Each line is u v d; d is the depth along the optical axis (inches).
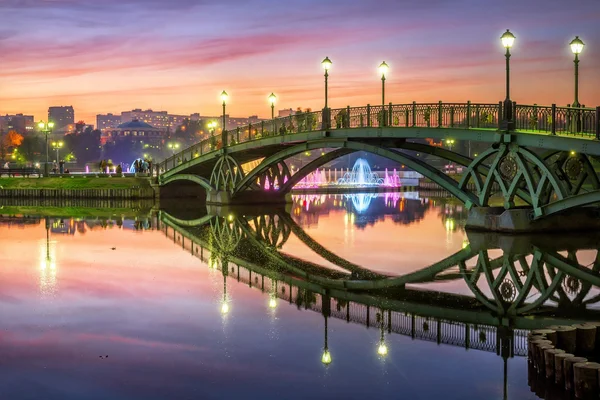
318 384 599.8
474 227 1692.9
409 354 684.1
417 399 561.6
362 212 2484.0
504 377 610.9
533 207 1552.7
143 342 731.4
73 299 948.0
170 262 1283.2
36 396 580.1
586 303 918.4
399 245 1524.4
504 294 976.9
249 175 2598.4
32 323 816.3
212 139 2866.6
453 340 732.0
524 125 1517.0
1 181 3978.8
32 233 1801.2
